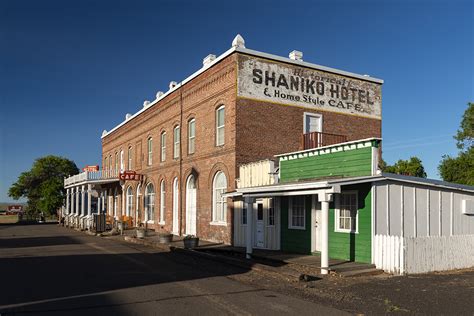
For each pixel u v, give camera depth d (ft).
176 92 86.69
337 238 48.39
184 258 52.75
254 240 61.36
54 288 34.14
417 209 47.78
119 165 126.11
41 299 30.37
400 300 30.12
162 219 94.12
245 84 66.49
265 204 59.72
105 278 38.58
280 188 46.21
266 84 68.23
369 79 78.38
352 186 46.75
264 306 28.48
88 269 43.78
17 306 28.40
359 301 29.94
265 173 59.47
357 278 38.78
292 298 30.83
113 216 125.39
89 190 110.32
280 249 56.70
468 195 52.60
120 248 64.44
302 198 53.98
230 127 66.64
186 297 30.99
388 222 45.29
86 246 67.51
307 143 69.51
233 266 45.98
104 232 94.99
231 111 66.44
